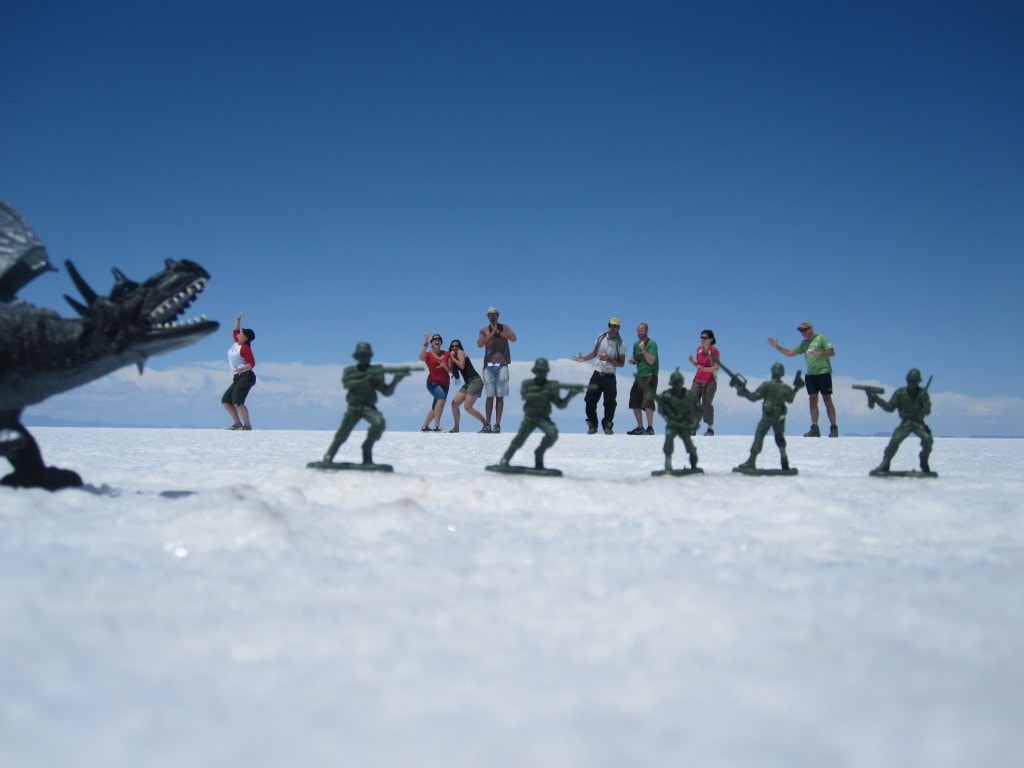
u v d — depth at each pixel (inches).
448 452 513.0
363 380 321.1
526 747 85.3
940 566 164.6
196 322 252.7
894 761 82.7
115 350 241.6
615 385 861.8
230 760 82.2
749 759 83.0
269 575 149.2
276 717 91.7
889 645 114.6
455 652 111.7
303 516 212.5
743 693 98.7
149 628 118.7
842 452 552.7
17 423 254.7
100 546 166.9
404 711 93.7
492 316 839.1
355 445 568.7
